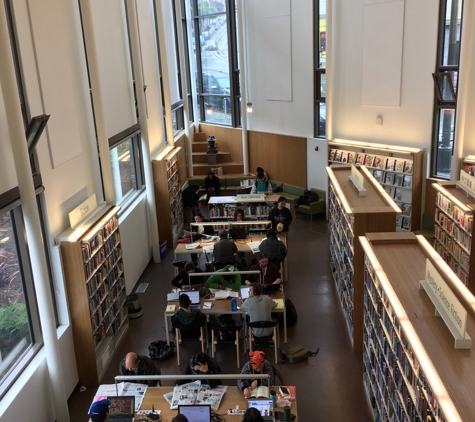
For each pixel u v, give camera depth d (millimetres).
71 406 6113
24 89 5504
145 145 10031
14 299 5363
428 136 10633
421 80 10523
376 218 6621
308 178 13461
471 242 7379
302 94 13148
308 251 10812
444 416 3057
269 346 7273
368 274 5793
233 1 14586
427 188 10852
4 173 4945
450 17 9883
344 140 12172
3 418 4664
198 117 16641
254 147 14945
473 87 9422
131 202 9805
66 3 6746
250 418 4117
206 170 15516
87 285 6336
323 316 8031
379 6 10859
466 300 4109
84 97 7250
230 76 15211
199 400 4836
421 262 5023
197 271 8094
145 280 9742
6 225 5191
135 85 9703
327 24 11469
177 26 14125
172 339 7531
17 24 5422
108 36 8695
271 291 7242
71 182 6719
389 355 4676
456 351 3518
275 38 13453
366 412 5785
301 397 6098
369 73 11406
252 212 11094
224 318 7496
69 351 6242
